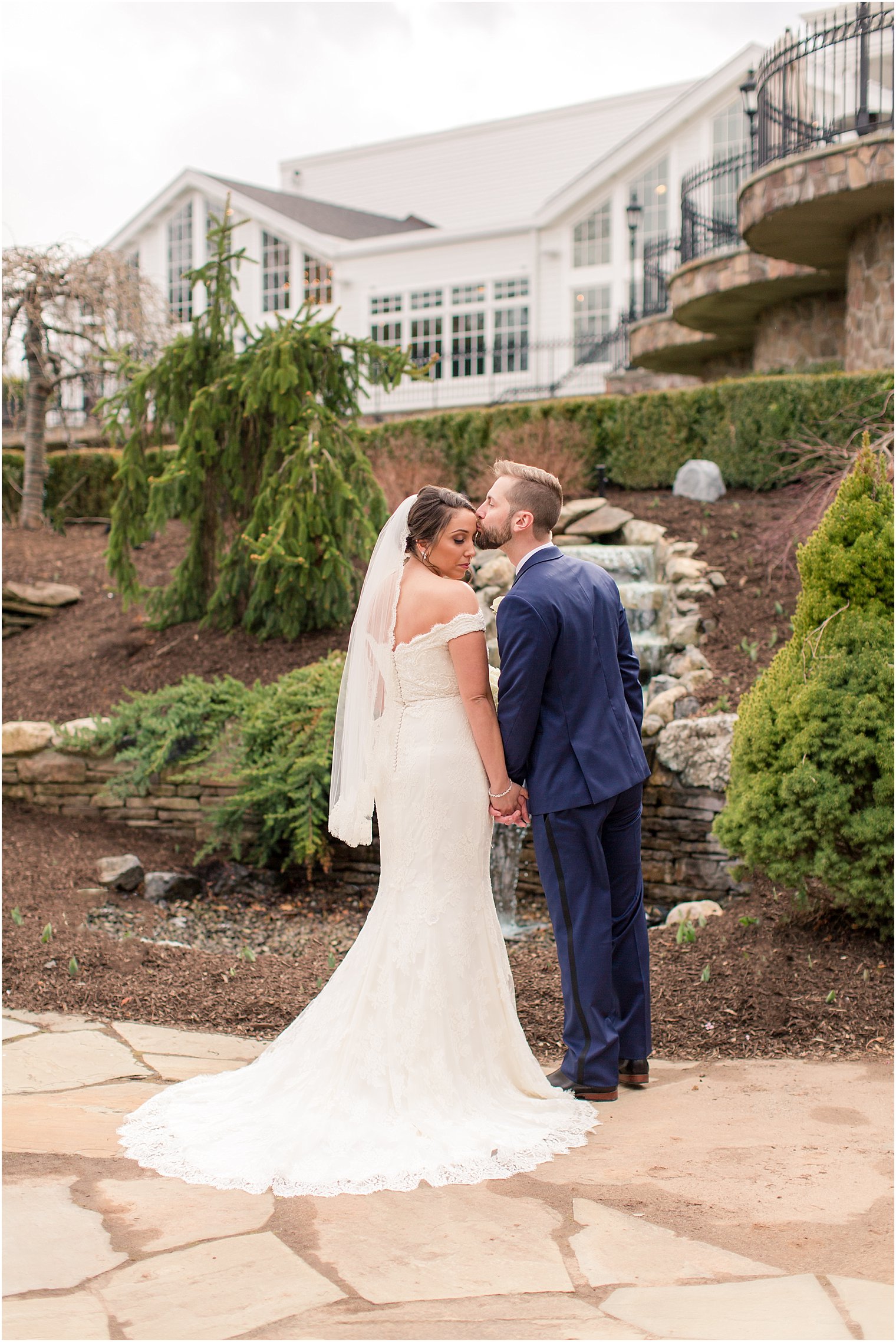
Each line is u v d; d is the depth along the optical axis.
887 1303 1.89
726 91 19.84
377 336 23.50
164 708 6.96
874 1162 2.55
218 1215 2.33
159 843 6.66
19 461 12.74
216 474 8.55
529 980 4.42
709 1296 1.94
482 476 10.48
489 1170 2.57
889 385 8.71
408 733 3.13
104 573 10.84
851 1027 3.62
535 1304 1.92
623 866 3.28
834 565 4.30
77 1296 1.97
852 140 9.44
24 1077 3.32
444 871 3.06
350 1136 2.74
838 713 4.04
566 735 3.14
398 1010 2.97
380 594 3.18
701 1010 3.86
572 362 21.78
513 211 25.69
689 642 7.42
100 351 11.78
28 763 7.12
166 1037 3.78
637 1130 2.86
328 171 28.30
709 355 14.98
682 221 13.81
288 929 5.57
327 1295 1.97
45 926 4.96
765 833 4.16
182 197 24.36
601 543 9.20
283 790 6.04
